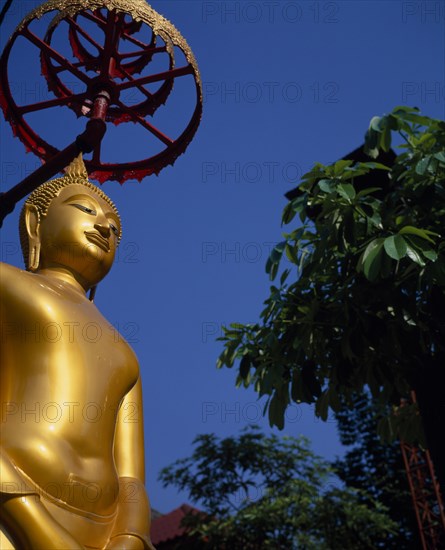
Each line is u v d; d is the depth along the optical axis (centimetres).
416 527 2784
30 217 592
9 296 509
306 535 2225
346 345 922
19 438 455
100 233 582
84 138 565
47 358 494
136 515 495
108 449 495
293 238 1018
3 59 629
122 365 528
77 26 695
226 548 2277
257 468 2425
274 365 979
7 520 422
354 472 2989
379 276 927
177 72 637
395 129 973
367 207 919
